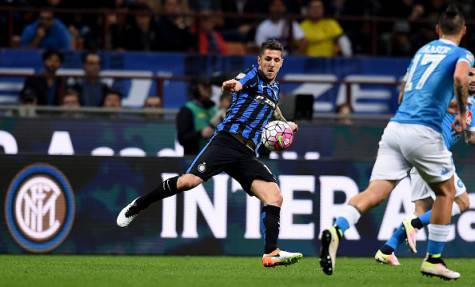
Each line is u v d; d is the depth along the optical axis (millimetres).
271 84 32938
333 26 61500
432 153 29000
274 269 34531
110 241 41562
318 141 52219
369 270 34844
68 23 59688
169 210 41812
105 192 41562
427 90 28984
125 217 33969
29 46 58094
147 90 55094
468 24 63344
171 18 60125
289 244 42188
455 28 29422
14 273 31797
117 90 54594
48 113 51656
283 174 42188
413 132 28922
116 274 31625
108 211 41562
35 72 57031
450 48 29125
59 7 60438
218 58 57875
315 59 59344
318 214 42375
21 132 50375
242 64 58031
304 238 42250
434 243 29984
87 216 41438
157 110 51969
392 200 42719
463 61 28484
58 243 41188
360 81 57312
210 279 29812
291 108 46344
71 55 56469
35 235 41031
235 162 32719
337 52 61594
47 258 39125
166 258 40281
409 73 29688
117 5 61406
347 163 42625
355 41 62281
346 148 52500
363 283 29031
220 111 47594
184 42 59531
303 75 59375
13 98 55406
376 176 29453
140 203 33594
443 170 29281
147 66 57625
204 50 59812
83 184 41406
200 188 41969
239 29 62188
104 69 57312
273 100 32875
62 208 41250
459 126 29172
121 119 51125
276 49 32562
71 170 41344
